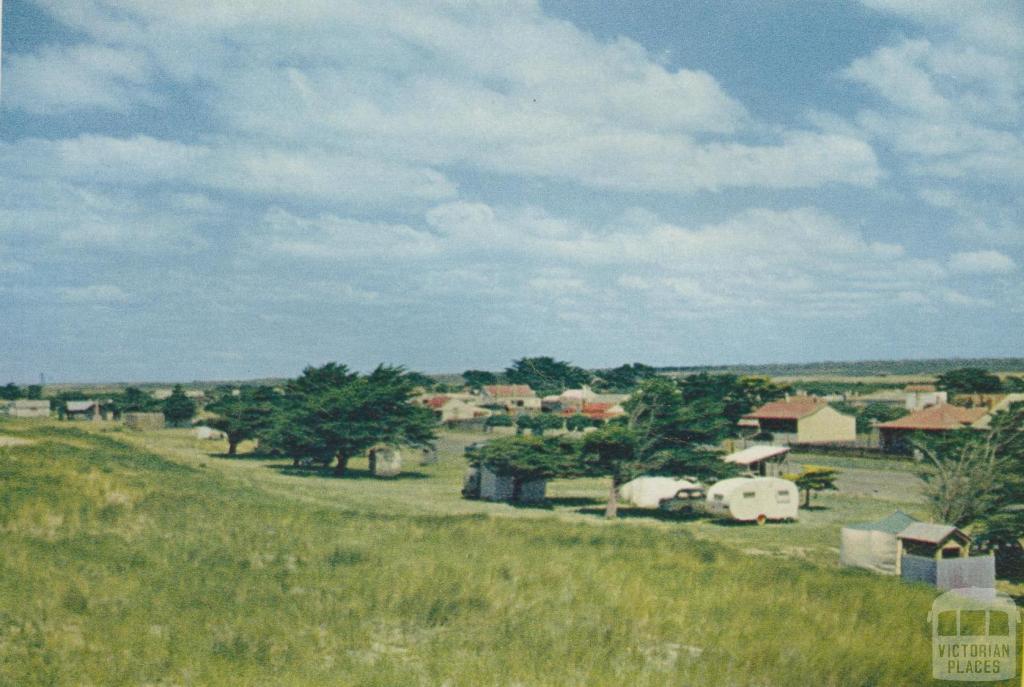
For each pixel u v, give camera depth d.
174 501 31.06
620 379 176.62
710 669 14.48
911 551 31.70
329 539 26.92
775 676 14.45
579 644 15.91
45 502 26.80
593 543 30.22
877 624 19.27
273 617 16.81
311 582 20.23
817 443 98.00
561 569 22.80
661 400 54.00
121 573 19.77
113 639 14.70
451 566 22.45
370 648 15.54
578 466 54.34
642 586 21.36
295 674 13.48
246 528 27.16
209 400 169.12
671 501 53.56
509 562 23.59
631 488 57.75
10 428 54.59
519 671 14.07
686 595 21.00
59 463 35.97
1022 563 35.12
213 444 101.44
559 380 172.75
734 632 17.38
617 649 15.65
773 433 99.44
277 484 54.00
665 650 16.12
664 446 54.09
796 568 27.44
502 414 140.62
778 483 49.59
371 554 24.11
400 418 75.69
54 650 14.02
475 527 32.72
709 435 53.88
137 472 42.91
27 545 21.22
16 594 16.84
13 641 14.39
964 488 39.22
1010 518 35.34
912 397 111.50
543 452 56.41
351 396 73.69
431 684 13.34
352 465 86.19
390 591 19.28
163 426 130.00
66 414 140.00
